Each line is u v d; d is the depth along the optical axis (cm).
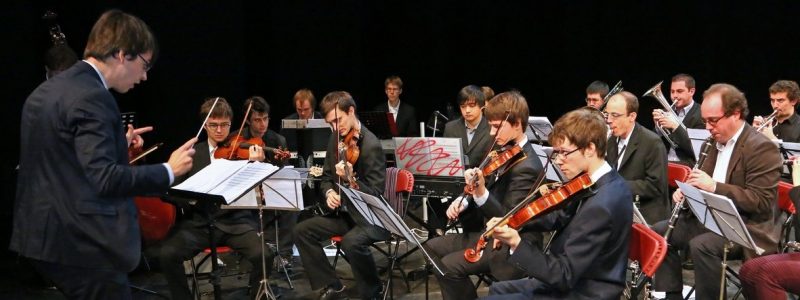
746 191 349
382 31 848
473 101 542
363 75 840
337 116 437
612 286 271
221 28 711
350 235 425
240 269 525
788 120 568
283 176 384
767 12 724
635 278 343
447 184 468
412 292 470
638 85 784
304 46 793
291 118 662
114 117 259
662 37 769
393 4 843
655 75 777
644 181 430
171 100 703
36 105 259
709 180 348
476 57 838
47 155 257
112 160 252
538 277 265
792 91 558
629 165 437
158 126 703
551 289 280
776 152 352
